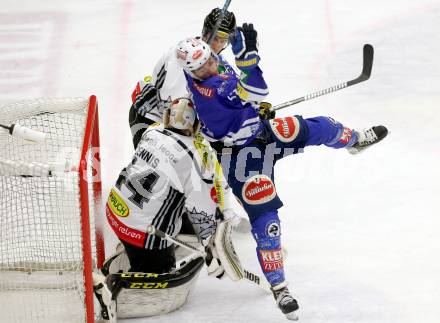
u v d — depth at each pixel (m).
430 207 16.70
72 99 13.86
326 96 21.91
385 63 23.30
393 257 15.05
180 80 15.05
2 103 22.17
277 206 13.58
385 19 26.02
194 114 13.34
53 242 13.80
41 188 14.62
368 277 14.45
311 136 14.59
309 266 14.91
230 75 13.79
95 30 26.16
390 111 20.97
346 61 23.77
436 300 13.66
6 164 11.66
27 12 27.34
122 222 13.44
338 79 22.88
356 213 16.73
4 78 23.53
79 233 13.80
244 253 15.65
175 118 13.09
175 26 26.30
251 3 27.78
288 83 22.78
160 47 25.03
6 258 13.65
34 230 14.05
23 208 14.80
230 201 17.91
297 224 16.50
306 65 23.70
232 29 14.36
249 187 13.59
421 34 24.80
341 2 27.47
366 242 15.63
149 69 23.81
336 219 16.58
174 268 14.17
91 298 12.24
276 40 25.19
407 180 17.86
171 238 13.12
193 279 13.51
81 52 24.89
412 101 21.34
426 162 18.55
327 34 25.41
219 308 13.75
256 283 13.84
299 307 13.58
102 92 22.67
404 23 25.58
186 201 13.28
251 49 12.61
